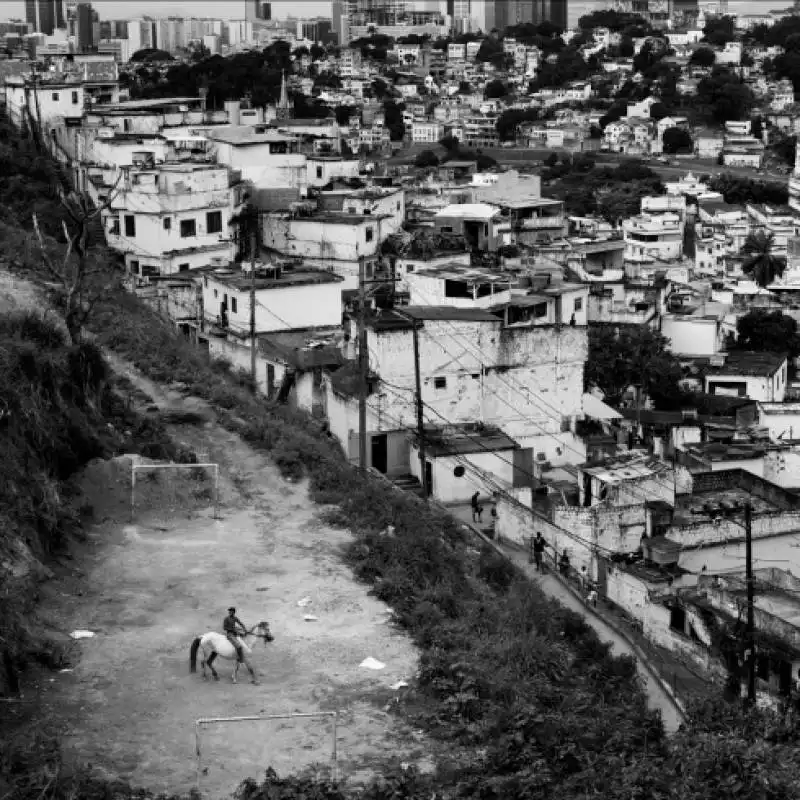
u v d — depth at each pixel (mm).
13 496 37125
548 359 67750
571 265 105312
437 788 27562
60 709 29906
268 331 72812
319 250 93812
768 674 46469
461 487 62281
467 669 32375
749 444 69750
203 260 90250
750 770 30188
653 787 28625
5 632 31234
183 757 28312
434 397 65312
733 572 54938
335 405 63500
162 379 57375
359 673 32531
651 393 85875
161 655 32812
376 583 38031
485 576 48094
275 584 37531
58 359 46156
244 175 107438
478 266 91375
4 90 129625
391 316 65750
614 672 42938
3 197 91500
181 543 40062
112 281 72875
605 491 59625
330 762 28406
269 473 47062
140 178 89500
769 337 104250
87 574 37312
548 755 29438
